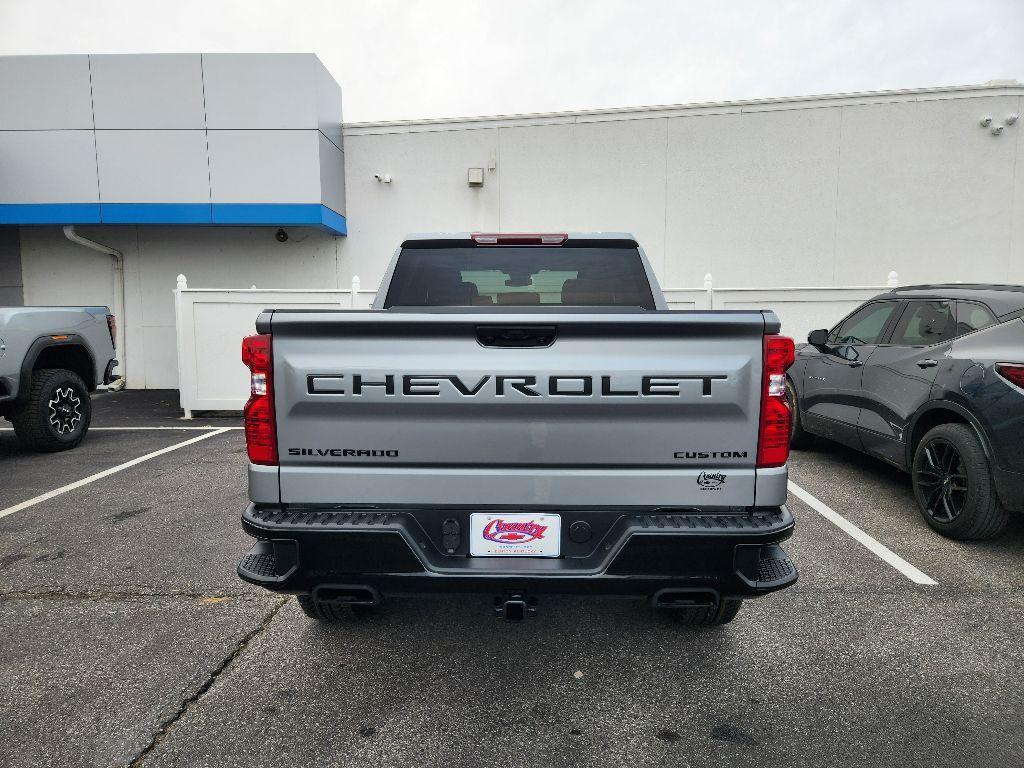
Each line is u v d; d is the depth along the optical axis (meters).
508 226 10.88
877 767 1.99
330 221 10.34
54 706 2.32
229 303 8.38
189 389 8.49
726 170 10.40
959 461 3.81
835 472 5.52
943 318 4.20
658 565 2.06
